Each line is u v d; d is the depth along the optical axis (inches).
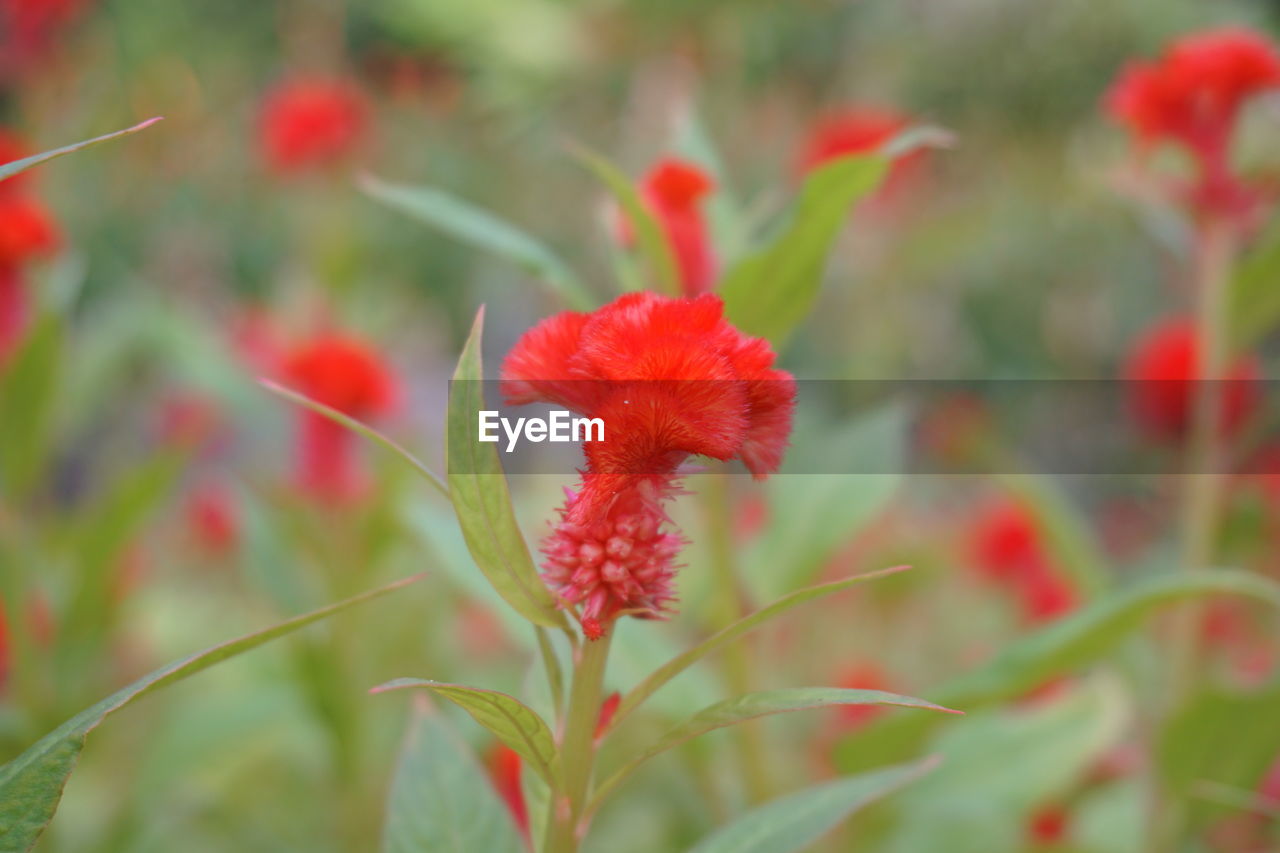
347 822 48.7
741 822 30.4
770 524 43.1
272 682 54.9
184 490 89.4
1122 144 125.6
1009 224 145.3
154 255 147.5
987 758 44.0
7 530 41.4
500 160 172.1
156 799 46.3
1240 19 125.3
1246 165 46.5
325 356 53.7
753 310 35.2
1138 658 45.8
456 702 27.7
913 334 145.8
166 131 150.9
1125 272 144.7
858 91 148.1
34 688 41.4
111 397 103.6
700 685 37.2
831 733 53.9
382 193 35.4
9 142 47.6
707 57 154.6
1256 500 61.2
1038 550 66.7
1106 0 133.8
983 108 141.6
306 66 159.8
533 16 157.9
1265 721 37.2
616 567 28.3
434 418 128.3
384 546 53.0
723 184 39.2
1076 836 51.8
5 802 27.6
